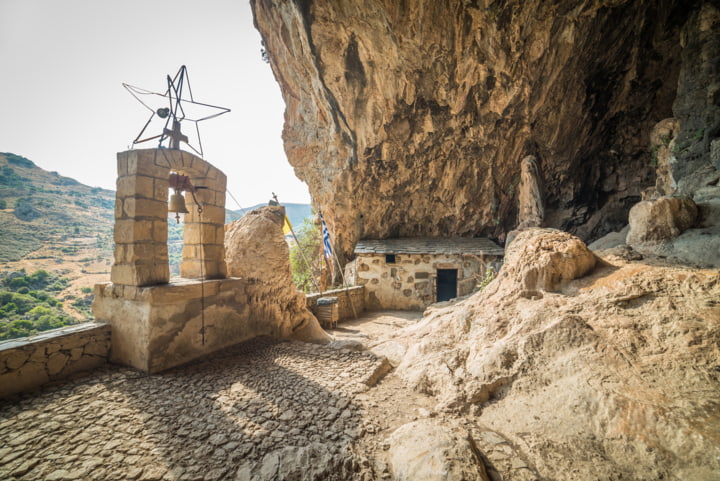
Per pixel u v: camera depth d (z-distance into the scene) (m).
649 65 10.45
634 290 2.86
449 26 8.48
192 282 4.16
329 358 4.15
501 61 9.07
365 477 2.00
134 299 3.65
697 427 1.72
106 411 2.71
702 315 2.38
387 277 12.20
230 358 4.14
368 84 10.20
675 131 7.80
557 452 2.03
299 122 13.27
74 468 2.02
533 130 11.38
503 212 13.44
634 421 1.93
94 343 3.66
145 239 3.81
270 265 5.42
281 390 3.22
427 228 13.92
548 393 2.48
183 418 2.65
